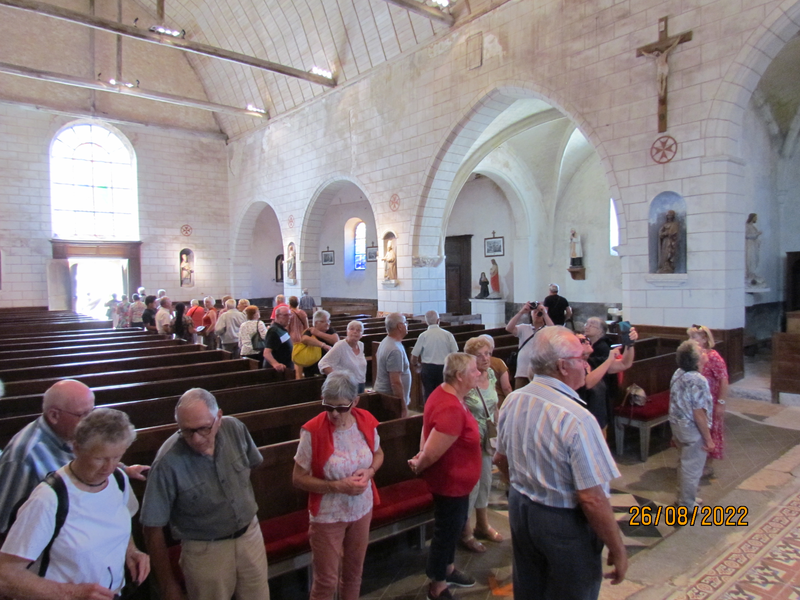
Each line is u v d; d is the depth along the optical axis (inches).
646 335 327.0
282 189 703.7
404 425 157.9
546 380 91.2
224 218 830.5
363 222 828.6
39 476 88.1
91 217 745.0
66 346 340.5
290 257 696.4
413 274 503.8
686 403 158.1
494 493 187.3
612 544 82.3
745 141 378.9
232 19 659.4
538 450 86.7
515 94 414.3
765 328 415.5
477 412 143.9
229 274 834.8
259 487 133.2
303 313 310.0
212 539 95.0
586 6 353.7
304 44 601.0
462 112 447.2
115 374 229.1
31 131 690.8
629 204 335.0
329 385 105.7
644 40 324.2
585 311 594.2
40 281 701.9
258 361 268.1
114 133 749.3
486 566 138.9
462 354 120.6
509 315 651.5
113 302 616.4
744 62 284.2
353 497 108.2
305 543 123.2
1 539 97.3
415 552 149.4
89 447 75.0
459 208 717.9
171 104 782.5
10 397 182.7
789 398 279.9
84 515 76.7
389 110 524.1
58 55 698.2
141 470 103.2
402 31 495.2
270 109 707.4
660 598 123.0
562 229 613.0
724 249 295.6
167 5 719.7
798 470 194.7
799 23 272.7
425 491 149.6
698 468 158.4
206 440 91.5
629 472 199.3
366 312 680.4
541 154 581.3
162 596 92.9
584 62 355.9
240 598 100.2
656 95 318.7
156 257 779.4
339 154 597.3
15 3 438.6
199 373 249.4
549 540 85.6
